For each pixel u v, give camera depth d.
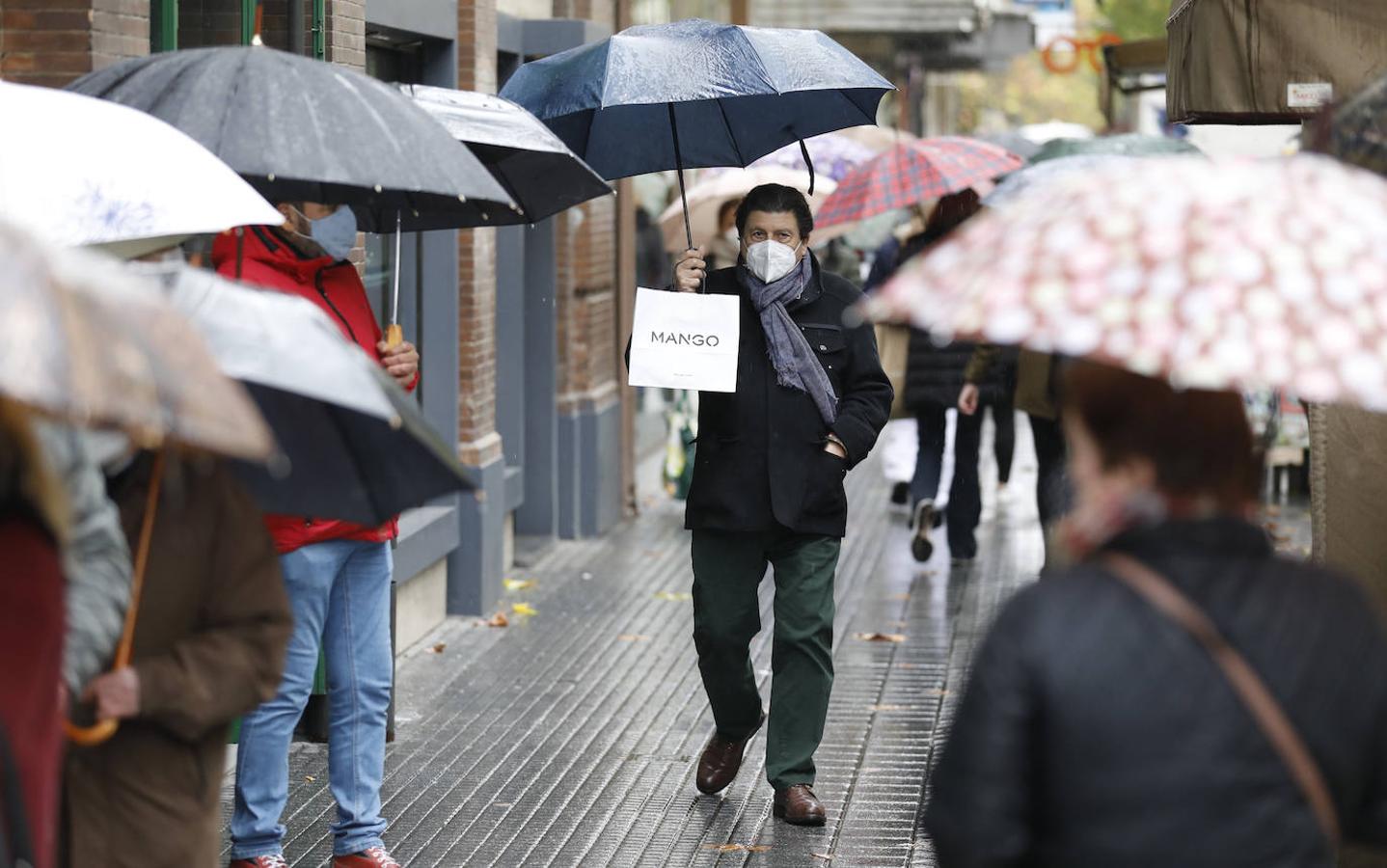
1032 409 12.82
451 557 13.88
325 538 7.52
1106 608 3.67
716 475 8.89
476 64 13.83
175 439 3.54
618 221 18.39
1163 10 38.16
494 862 8.51
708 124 9.95
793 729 9.07
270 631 4.97
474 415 13.86
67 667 4.40
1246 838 3.55
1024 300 3.56
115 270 3.62
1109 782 3.58
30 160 5.52
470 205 7.67
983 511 19.38
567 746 10.50
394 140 6.42
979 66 39.16
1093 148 14.62
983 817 3.62
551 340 16.66
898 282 3.82
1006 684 3.66
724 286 9.05
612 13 17.97
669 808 9.36
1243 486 3.79
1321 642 3.67
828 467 8.89
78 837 4.90
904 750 10.44
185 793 5.00
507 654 12.80
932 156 17.05
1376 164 6.09
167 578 4.89
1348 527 6.70
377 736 7.94
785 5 34.88
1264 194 3.66
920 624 13.94
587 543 17.17
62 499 3.96
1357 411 6.67
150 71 6.59
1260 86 7.87
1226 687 3.60
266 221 5.78
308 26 10.42
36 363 3.25
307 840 8.74
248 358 4.57
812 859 8.56
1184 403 3.75
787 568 9.01
